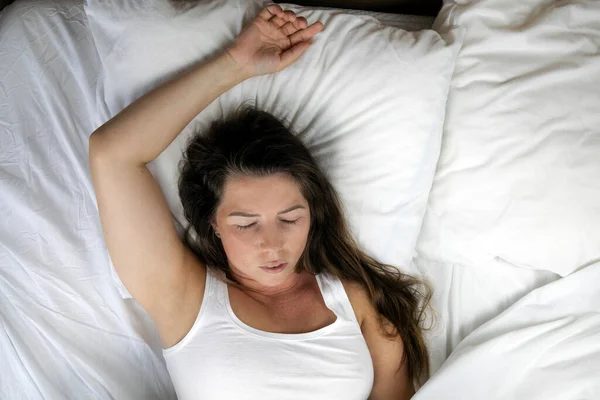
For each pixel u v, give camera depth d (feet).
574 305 4.21
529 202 4.13
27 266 3.93
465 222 4.27
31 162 4.15
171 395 4.15
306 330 3.78
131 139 3.42
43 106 4.27
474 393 3.90
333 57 4.06
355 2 4.91
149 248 3.51
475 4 4.26
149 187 3.52
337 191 4.15
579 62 4.17
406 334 4.16
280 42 3.88
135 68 3.85
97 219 4.12
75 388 3.84
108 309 4.06
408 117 4.05
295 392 3.58
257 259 3.56
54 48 4.35
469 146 4.19
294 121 4.11
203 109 3.77
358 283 4.10
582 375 3.87
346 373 3.71
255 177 3.53
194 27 3.84
